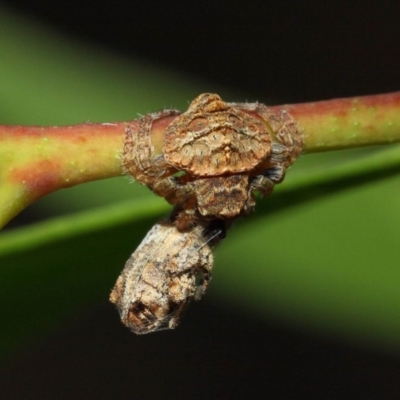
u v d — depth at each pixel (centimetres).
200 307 26
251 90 23
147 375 27
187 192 13
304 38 24
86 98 16
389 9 24
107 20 23
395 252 15
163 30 23
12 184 13
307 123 14
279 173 14
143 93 16
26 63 16
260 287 15
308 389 26
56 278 13
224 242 14
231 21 24
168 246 13
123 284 13
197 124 13
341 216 15
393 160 14
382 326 15
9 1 22
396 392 26
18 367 26
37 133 13
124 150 13
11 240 13
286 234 15
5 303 13
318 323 15
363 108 14
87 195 16
